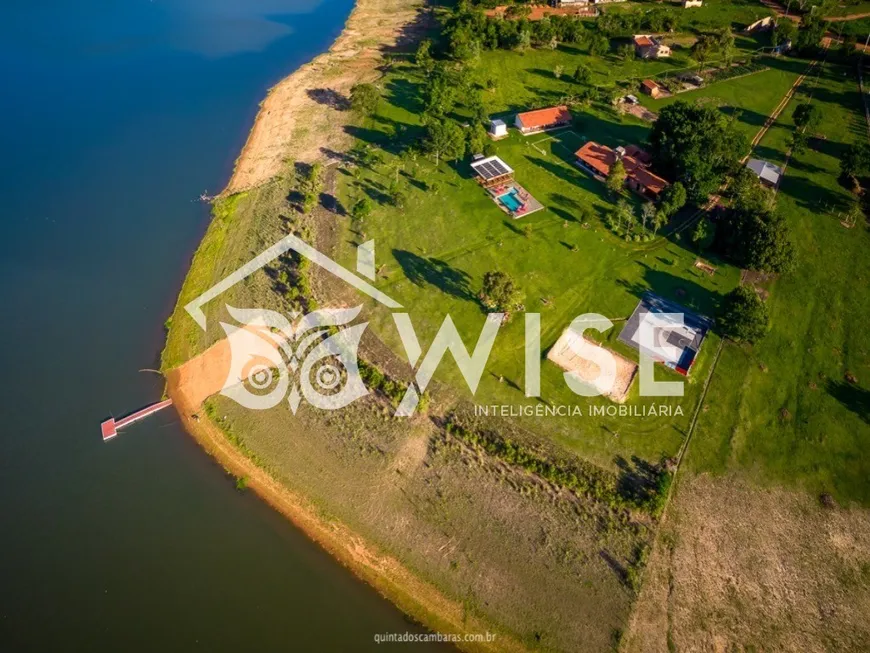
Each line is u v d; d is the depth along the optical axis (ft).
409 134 400.88
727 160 335.67
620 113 410.11
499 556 216.95
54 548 228.22
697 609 204.13
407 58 487.20
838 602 206.59
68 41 536.01
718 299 294.66
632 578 209.26
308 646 202.49
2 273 327.26
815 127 381.81
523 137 391.24
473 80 440.45
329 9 592.19
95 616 211.00
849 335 279.90
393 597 211.61
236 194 366.84
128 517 236.22
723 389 261.03
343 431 253.24
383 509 230.89
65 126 431.43
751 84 436.76
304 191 361.10
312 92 453.17
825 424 249.75
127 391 275.80
